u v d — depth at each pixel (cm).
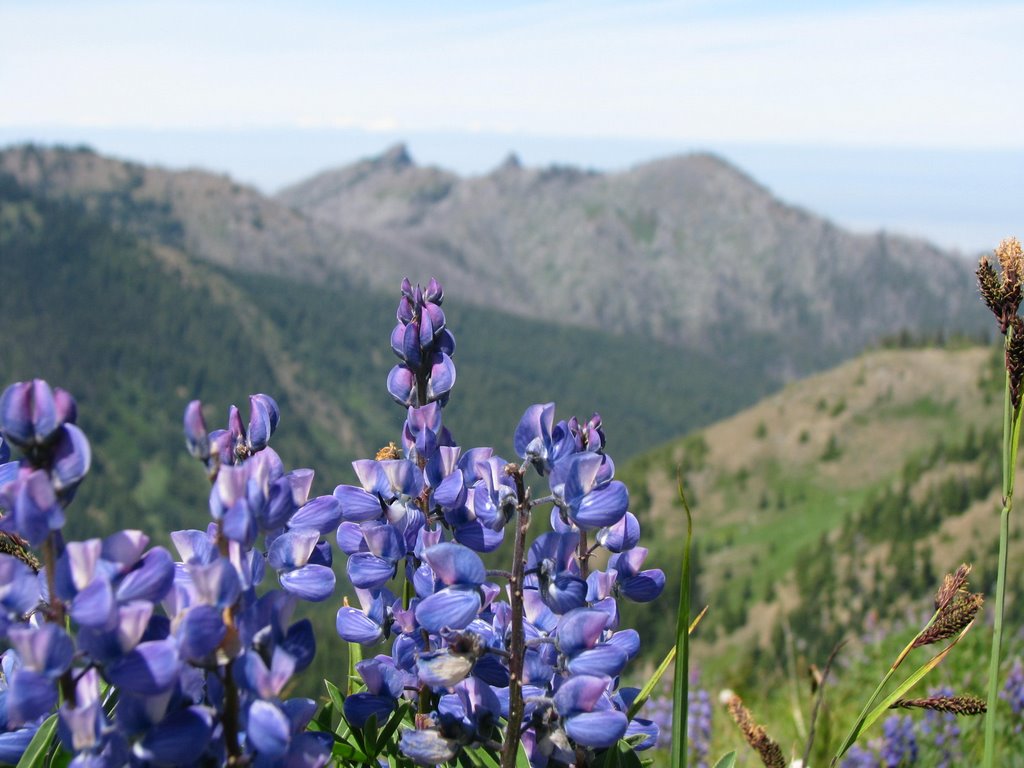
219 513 21
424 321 30
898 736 57
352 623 28
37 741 21
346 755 25
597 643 27
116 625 19
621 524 29
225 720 20
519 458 25
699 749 70
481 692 25
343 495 28
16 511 19
